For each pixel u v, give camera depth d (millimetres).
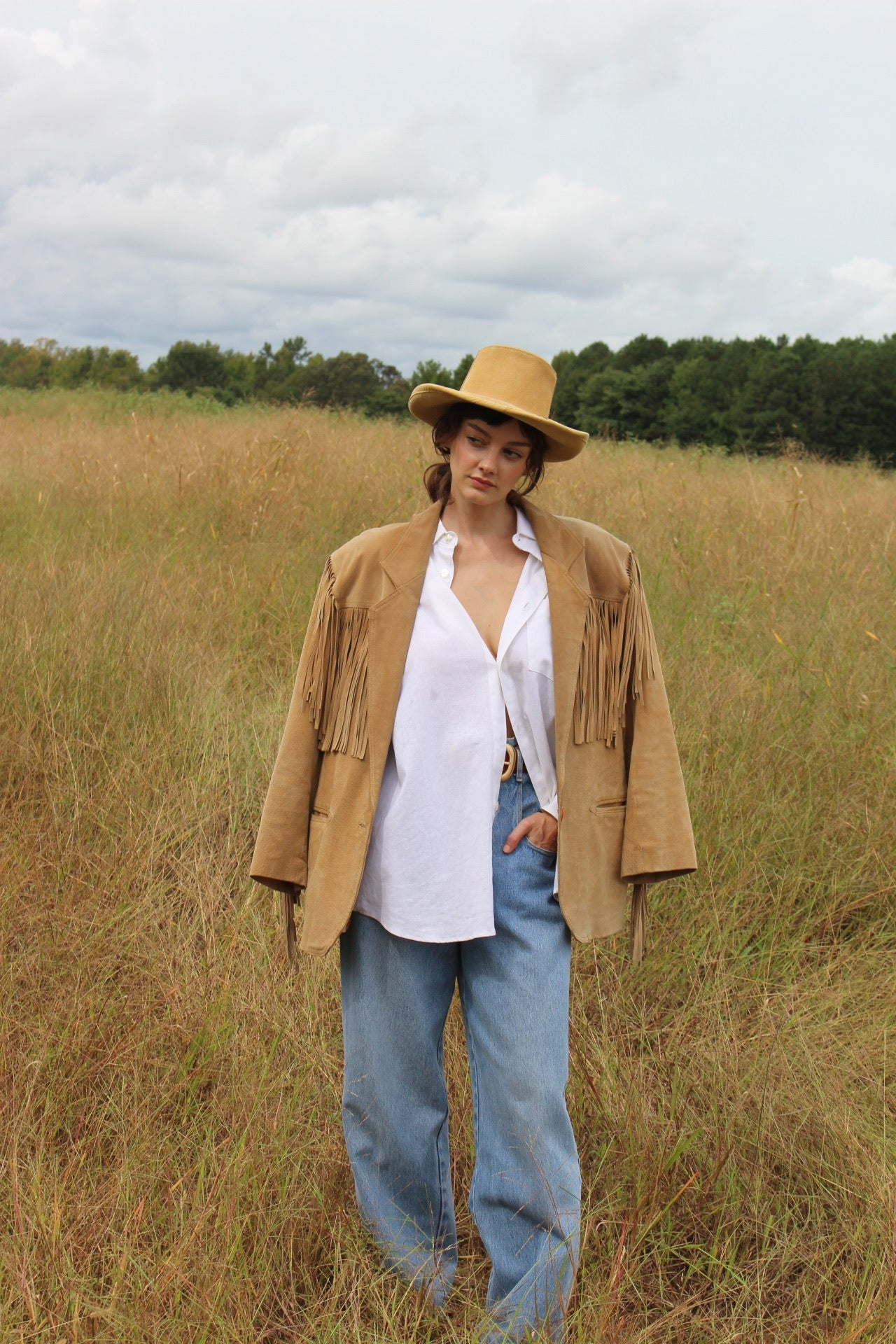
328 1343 1909
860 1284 2094
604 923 2027
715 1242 2193
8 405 17094
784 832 3594
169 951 3035
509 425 1896
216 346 48219
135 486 7828
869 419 30656
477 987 1963
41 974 2895
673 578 6258
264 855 2074
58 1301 1915
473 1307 2055
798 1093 2527
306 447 9273
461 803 1904
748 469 10945
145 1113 2396
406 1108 2041
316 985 2824
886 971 3094
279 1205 2174
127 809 3652
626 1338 1965
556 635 1916
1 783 3838
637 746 2035
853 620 5367
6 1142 2285
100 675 4309
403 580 1931
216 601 5418
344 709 1984
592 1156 2418
